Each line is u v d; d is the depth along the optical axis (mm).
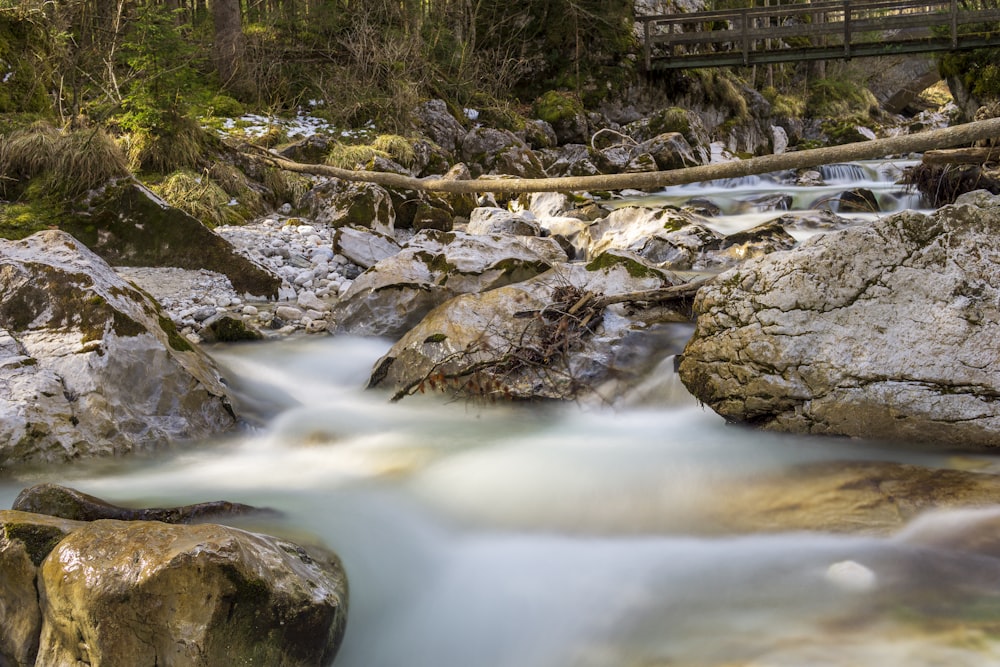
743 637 2822
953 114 27516
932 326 4219
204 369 5238
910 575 3082
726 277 4781
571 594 3221
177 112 11883
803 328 4457
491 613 3176
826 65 30094
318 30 18781
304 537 3420
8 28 11648
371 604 3209
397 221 11562
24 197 9148
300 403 5594
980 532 3289
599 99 22016
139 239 8602
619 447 4543
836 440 4375
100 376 4555
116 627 2568
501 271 6805
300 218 11398
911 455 4156
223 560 2570
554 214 12773
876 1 20516
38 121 10219
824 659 2635
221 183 11570
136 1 14555
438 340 5438
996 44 18781
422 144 15438
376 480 4270
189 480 4258
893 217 4375
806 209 13188
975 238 4223
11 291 4848
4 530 2873
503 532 3723
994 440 4062
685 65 22484
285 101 16797
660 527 3670
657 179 6234
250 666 2598
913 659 2592
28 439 4176
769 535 3502
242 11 20203
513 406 5156
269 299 8289
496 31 22781
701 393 4750
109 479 4242
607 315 5531
